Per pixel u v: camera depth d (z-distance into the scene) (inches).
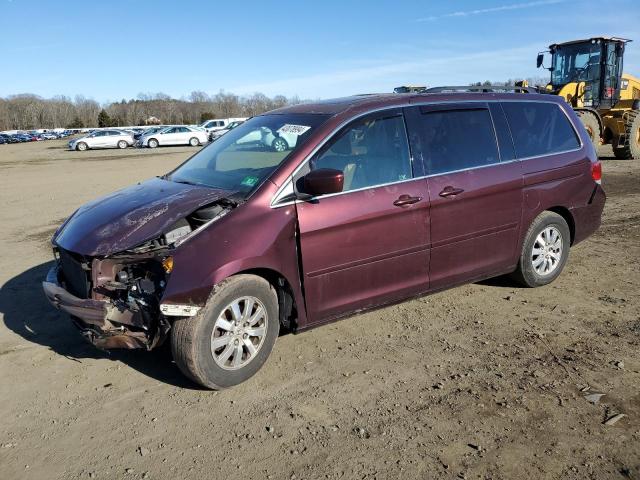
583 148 235.5
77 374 168.9
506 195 207.2
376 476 121.5
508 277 234.2
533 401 148.2
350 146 175.9
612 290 227.5
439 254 193.3
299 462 126.7
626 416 140.6
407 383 159.0
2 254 310.3
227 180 175.3
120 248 148.8
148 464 127.4
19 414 148.7
